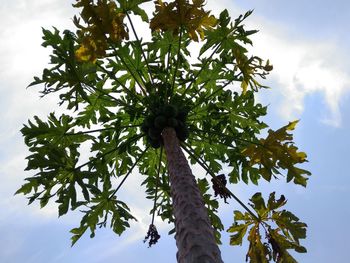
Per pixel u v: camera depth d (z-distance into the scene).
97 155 7.18
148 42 6.77
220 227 7.52
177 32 6.20
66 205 6.02
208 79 7.18
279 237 6.30
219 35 6.59
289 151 6.42
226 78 7.14
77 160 6.10
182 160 5.02
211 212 7.60
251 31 6.57
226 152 7.77
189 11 6.02
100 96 7.00
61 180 6.12
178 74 7.16
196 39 6.21
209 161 7.93
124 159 7.47
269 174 6.60
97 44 5.76
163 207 7.43
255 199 6.28
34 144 6.13
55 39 6.04
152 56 6.85
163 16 6.05
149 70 6.59
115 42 5.84
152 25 6.08
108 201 6.94
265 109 7.30
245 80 6.73
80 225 6.76
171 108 6.02
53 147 5.95
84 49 5.72
